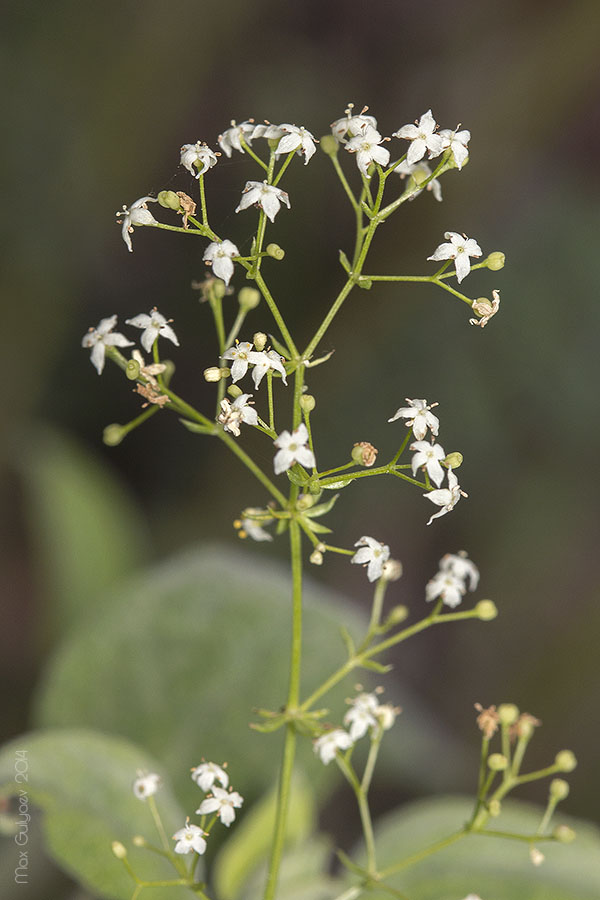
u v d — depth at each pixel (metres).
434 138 0.21
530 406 0.52
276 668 0.25
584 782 0.41
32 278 0.44
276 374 0.20
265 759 0.25
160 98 0.44
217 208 0.45
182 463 0.48
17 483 0.44
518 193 0.53
